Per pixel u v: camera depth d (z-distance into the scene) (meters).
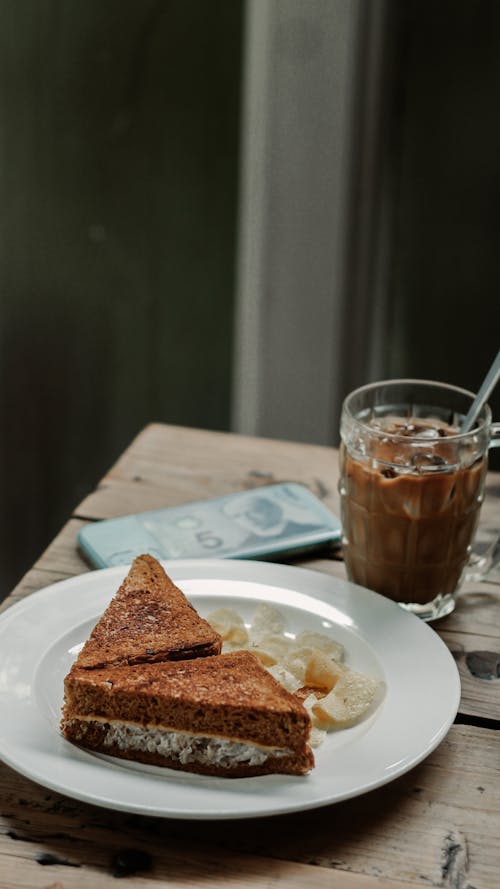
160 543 0.89
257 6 1.35
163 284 1.47
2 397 1.54
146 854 0.69
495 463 1.49
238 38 1.36
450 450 0.82
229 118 1.39
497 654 0.82
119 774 0.70
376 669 0.78
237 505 0.94
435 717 0.74
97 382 1.52
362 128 1.40
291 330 1.50
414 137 1.40
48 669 0.77
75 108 1.39
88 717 0.72
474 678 0.80
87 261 1.46
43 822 0.71
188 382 1.52
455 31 1.35
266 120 1.40
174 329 1.49
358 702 0.75
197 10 1.34
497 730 0.77
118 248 1.45
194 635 0.77
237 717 0.71
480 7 1.33
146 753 0.72
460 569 0.85
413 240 1.45
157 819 0.71
